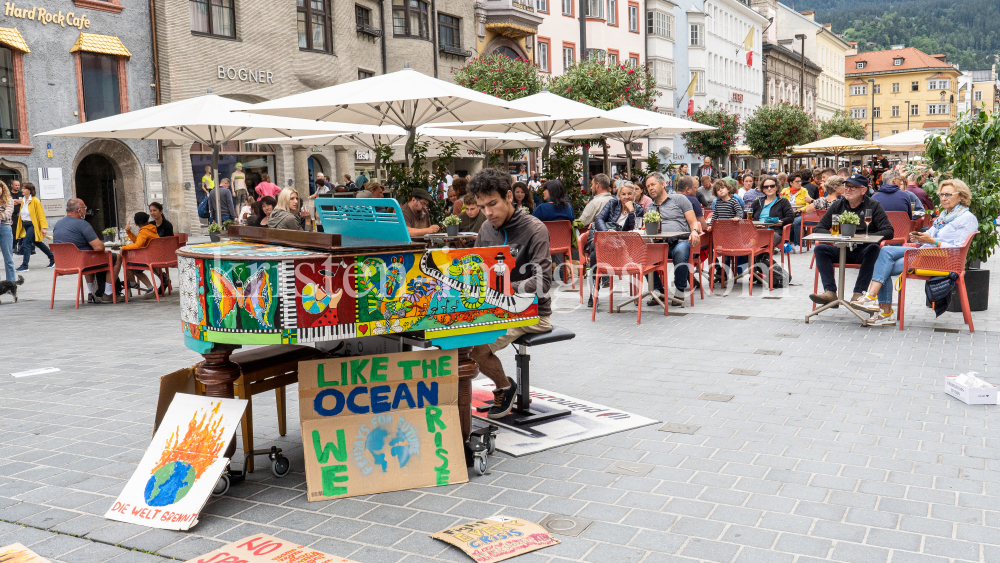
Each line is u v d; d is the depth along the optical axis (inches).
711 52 2134.6
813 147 1016.9
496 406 208.7
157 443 159.5
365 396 162.4
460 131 564.4
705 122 1596.9
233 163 984.9
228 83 933.2
